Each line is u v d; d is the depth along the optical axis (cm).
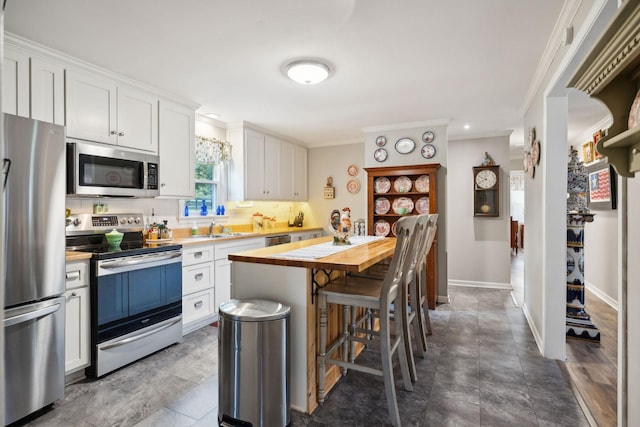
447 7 188
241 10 190
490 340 296
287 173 515
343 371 235
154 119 309
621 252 127
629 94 95
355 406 199
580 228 304
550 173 256
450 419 186
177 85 300
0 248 60
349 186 541
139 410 195
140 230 321
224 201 434
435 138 420
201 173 411
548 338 260
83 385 222
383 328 182
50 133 197
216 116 400
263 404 173
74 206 276
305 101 345
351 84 299
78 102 250
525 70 270
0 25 61
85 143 255
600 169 418
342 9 190
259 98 335
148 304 265
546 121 254
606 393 210
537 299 294
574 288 306
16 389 182
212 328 328
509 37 220
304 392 192
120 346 242
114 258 241
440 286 418
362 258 192
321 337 200
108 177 264
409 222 189
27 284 186
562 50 213
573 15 185
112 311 240
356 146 538
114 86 275
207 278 335
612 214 395
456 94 325
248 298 203
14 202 180
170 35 216
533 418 186
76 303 225
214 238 358
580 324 297
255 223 484
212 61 253
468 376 232
